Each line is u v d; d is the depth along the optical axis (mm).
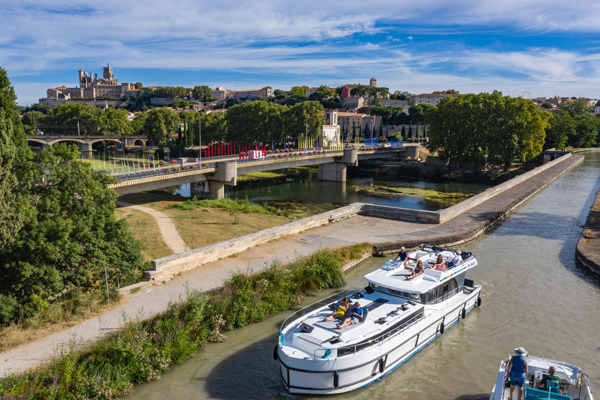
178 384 16156
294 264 26500
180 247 31578
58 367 15047
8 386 13922
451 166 111000
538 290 25781
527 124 95688
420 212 41781
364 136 176625
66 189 23797
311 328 17438
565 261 31312
